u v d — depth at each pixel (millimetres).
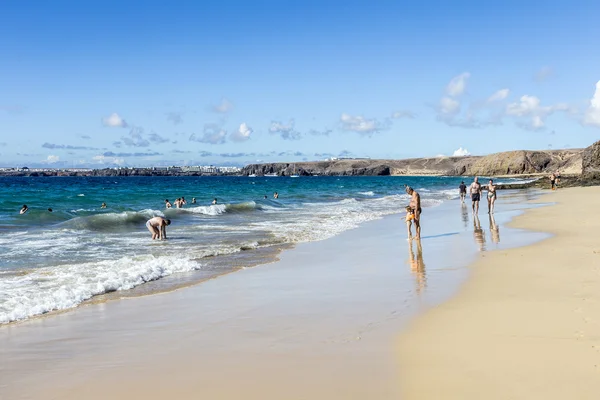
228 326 7793
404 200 47344
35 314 8773
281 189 80625
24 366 6230
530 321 7281
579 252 13195
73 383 5652
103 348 6891
